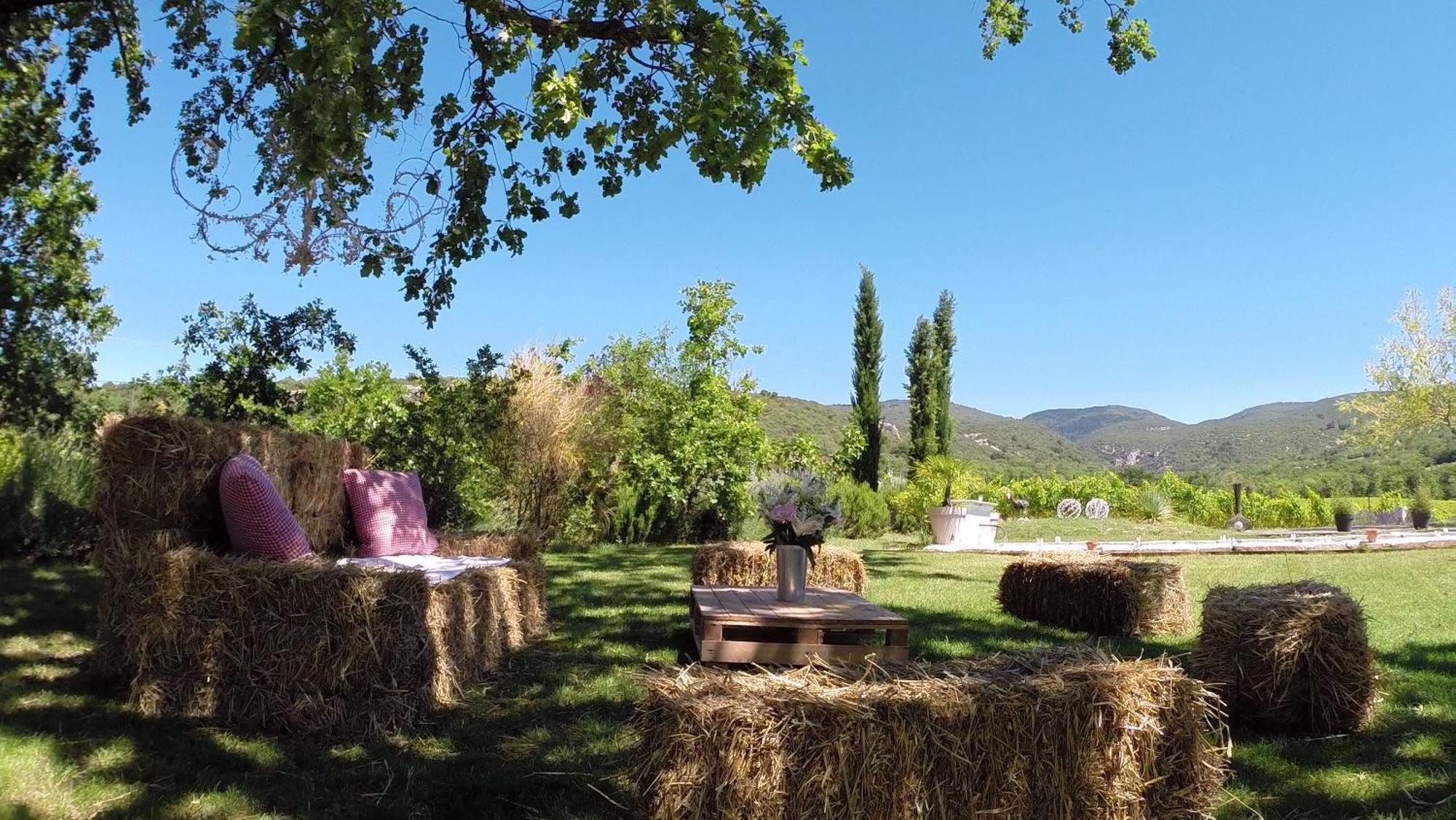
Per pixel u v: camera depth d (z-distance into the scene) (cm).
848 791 228
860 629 449
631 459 1292
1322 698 371
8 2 461
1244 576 941
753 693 237
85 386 1248
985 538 1445
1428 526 1964
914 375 2197
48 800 257
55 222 1095
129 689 373
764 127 529
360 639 353
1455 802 289
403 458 1029
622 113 595
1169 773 257
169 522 397
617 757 325
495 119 576
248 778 296
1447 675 458
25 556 757
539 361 1266
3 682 372
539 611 567
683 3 530
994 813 237
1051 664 265
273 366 991
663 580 829
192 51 582
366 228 506
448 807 279
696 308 1405
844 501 1586
